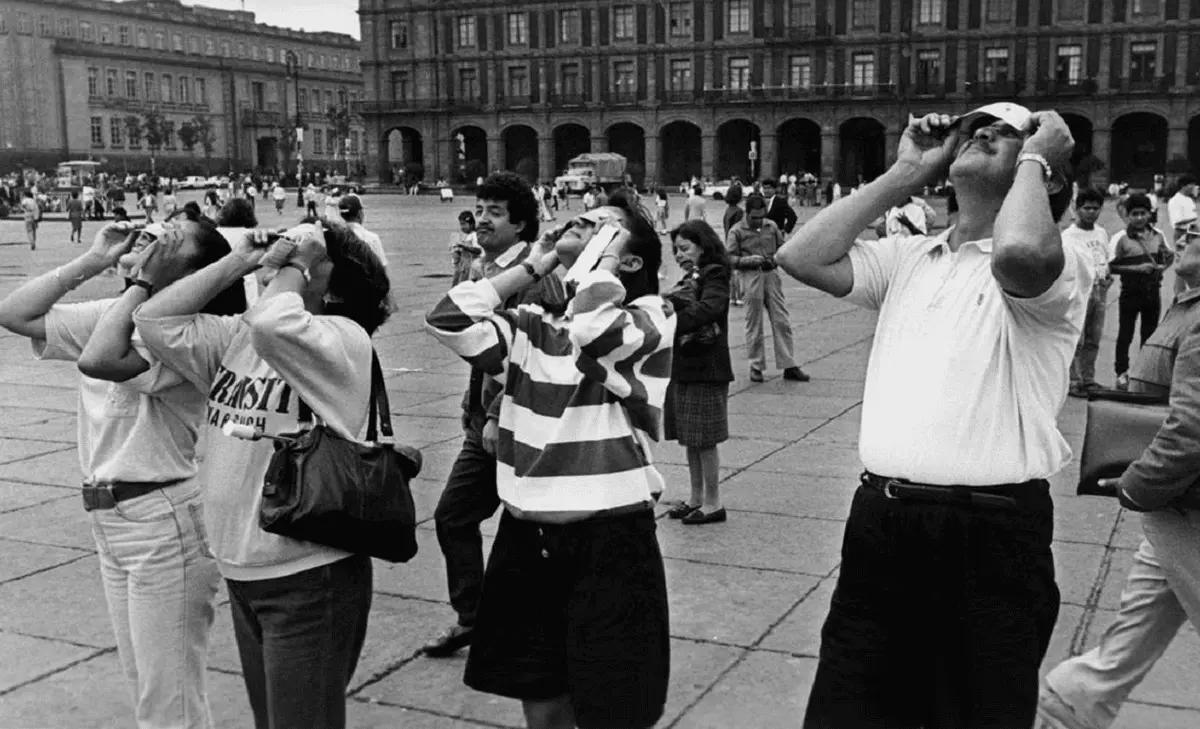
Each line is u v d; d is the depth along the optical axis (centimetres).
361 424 342
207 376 359
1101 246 1046
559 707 372
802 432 944
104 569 389
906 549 306
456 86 9356
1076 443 881
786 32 8281
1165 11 7506
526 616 366
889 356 316
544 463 354
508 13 9094
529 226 519
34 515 730
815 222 325
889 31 8056
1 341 1516
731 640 524
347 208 1173
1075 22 7694
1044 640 312
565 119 9056
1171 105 7581
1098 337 1067
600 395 354
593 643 351
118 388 374
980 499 299
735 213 1814
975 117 310
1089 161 7456
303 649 335
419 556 648
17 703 474
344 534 325
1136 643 388
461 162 9294
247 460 337
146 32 12131
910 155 321
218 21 12825
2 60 10606
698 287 671
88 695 481
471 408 507
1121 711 452
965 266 311
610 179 7775
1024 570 302
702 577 605
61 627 552
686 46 8600
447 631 518
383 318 365
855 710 316
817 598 574
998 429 301
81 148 11219
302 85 13812
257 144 13075
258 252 346
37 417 1027
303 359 329
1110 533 665
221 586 602
